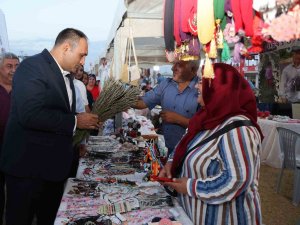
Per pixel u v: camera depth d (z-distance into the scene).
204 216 1.20
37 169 1.72
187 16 1.40
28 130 1.69
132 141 2.90
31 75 1.63
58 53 1.78
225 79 1.19
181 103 2.43
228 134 1.13
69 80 1.94
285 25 0.85
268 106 5.93
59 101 1.71
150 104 2.65
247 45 1.14
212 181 1.12
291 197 3.47
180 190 1.21
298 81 5.53
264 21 0.94
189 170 1.25
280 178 3.59
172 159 1.50
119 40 2.54
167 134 2.48
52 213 2.06
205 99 1.22
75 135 1.94
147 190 1.61
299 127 4.47
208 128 1.23
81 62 1.84
